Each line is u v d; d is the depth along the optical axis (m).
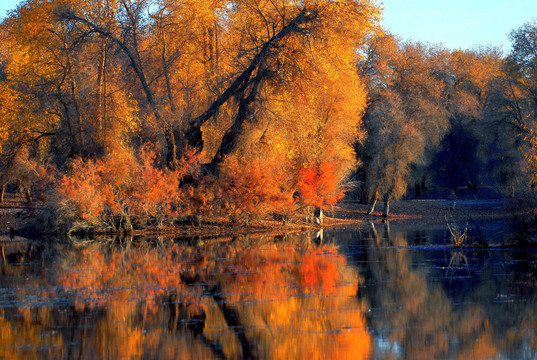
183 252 47.94
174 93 74.19
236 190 66.31
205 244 54.16
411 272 36.66
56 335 23.62
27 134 71.81
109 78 69.44
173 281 34.56
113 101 67.81
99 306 28.33
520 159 83.25
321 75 61.06
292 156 64.88
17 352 21.58
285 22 64.00
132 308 27.91
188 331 24.11
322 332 23.86
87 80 70.06
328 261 41.66
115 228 65.06
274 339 22.94
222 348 21.94
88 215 63.97
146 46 72.62
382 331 23.95
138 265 40.88
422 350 21.41
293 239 58.28
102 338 23.20
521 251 45.59
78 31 66.62
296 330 24.19
